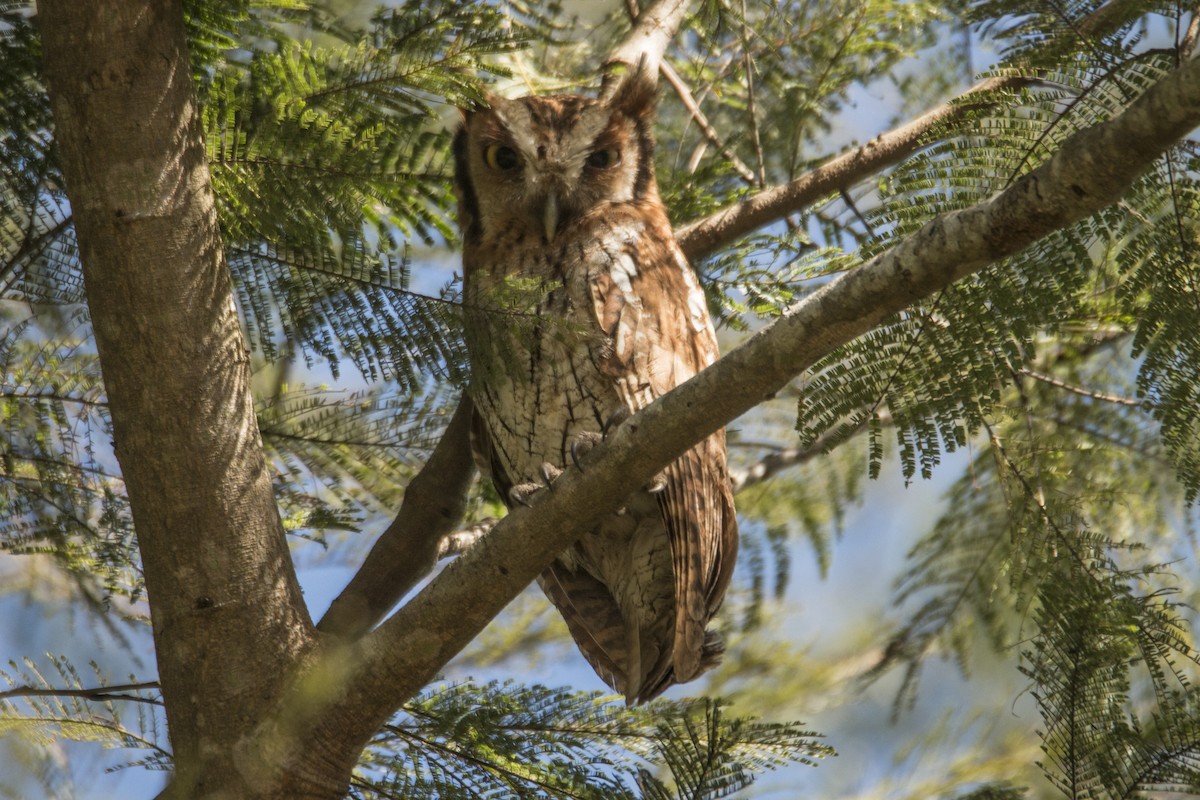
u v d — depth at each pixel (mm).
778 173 11938
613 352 9500
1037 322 7145
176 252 6977
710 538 9453
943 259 5926
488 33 7379
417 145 7500
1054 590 8258
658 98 11664
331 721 7277
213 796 7203
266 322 7582
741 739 8156
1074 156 5539
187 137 7008
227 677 7297
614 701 9023
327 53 7395
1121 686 7883
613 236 10156
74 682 8688
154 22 6871
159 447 7145
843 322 6203
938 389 7266
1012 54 7297
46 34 6805
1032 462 10531
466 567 7188
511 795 8195
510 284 7402
